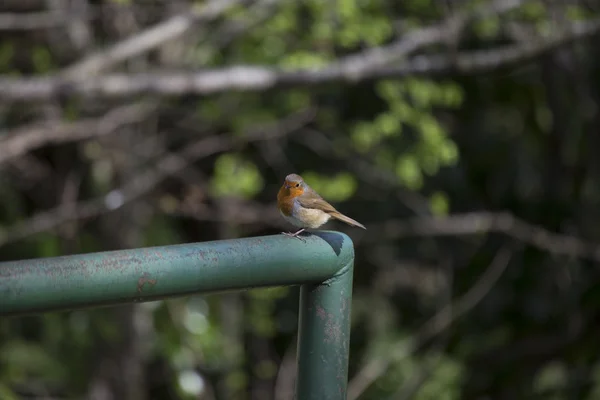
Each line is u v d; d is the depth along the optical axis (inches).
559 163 619.8
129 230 577.3
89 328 593.3
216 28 549.6
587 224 616.4
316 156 664.4
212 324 613.0
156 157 584.4
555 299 625.3
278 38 539.8
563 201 620.1
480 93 620.1
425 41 454.3
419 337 650.8
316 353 143.6
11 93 388.8
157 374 687.7
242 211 611.5
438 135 528.4
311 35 526.6
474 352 639.1
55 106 480.1
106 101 451.8
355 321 740.0
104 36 575.8
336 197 534.9
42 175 601.6
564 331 613.6
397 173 533.6
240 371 669.9
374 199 699.4
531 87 606.9
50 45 536.4
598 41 581.9
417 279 772.6
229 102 549.3
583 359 603.2
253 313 679.7
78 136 493.7
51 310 118.3
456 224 637.9
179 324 599.5
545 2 499.8
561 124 608.7
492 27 519.8
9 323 598.2
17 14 549.0
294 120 575.8
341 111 598.5
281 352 762.2
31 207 629.0
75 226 575.8
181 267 127.0
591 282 606.2
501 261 616.1
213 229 711.1
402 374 693.9
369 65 432.5
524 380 626.2
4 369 589.9
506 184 668.7
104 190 583.8
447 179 680.4
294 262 138.2
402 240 733.9
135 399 604.4
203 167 666.2
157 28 438.9
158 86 402.0
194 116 572.4
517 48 454.3
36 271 115.5
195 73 412.8
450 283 712.4
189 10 473.1
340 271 142.6
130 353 594.6
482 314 653.9
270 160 652.1
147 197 591.2
